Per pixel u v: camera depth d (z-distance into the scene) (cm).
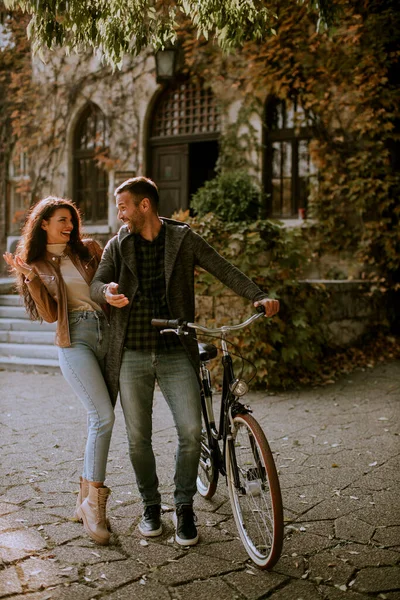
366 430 504
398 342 907
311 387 672
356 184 939
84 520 304
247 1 451
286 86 984
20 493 367
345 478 392
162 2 449
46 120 1241
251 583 263
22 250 322
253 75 1016
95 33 409
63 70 1220
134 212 300
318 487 377
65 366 311
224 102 1070
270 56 986
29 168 1269
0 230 1308
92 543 301
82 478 317
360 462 423
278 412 567
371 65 930
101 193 1227
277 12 966
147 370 304
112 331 308
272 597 252
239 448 305
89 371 306
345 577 267
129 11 426
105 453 306
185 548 297
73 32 424
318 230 994
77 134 1243
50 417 548
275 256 678
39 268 315
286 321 680
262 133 1046
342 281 826
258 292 301
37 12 378
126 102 1170
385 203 931
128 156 1173
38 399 619
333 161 976
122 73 1169
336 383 686
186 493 305
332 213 988
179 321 284
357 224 974
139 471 312
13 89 1271
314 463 423
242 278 308
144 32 439
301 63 975
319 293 736
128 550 294
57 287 311
